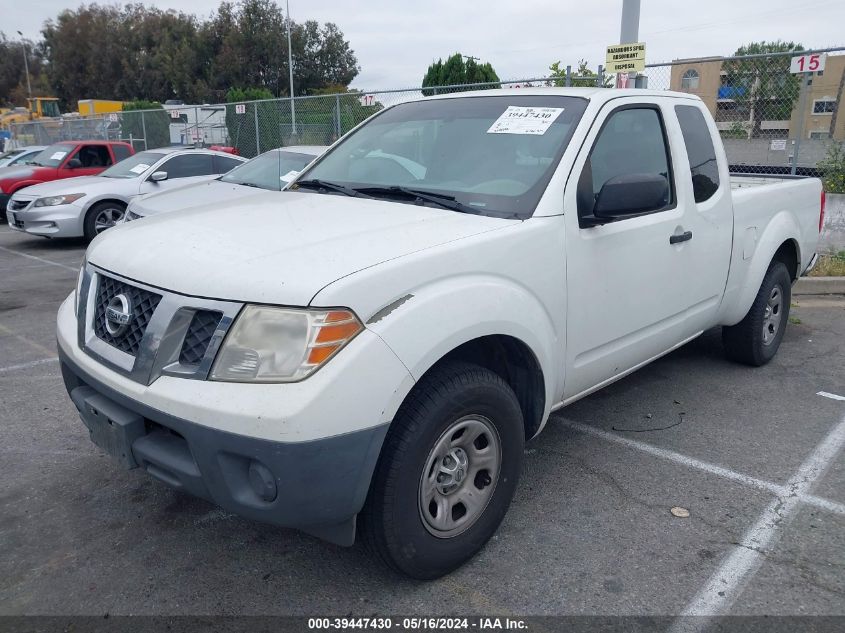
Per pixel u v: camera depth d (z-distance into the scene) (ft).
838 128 33.45
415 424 8.45
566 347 10.89
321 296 7.73
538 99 12.37
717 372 17.53
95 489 11.95
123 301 8.90
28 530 10.75
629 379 17.07
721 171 14.65
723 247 14.57
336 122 46.88
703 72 33.99
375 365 7.89
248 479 7.97
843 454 13.19
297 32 176.76
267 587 9.44
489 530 9.93
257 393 7.61
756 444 13.61
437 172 11.83
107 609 9.02
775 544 10.38
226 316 7.91
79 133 83.76
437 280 8.76
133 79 181.98
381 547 8.69
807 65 29.84
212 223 10.18
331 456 7.70
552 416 14.93
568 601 9.14
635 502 11.53
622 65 28.99
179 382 8.03
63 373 10.37
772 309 17.65
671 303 13.21
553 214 10.43
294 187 13.20
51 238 40.52
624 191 10.42
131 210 28.02
